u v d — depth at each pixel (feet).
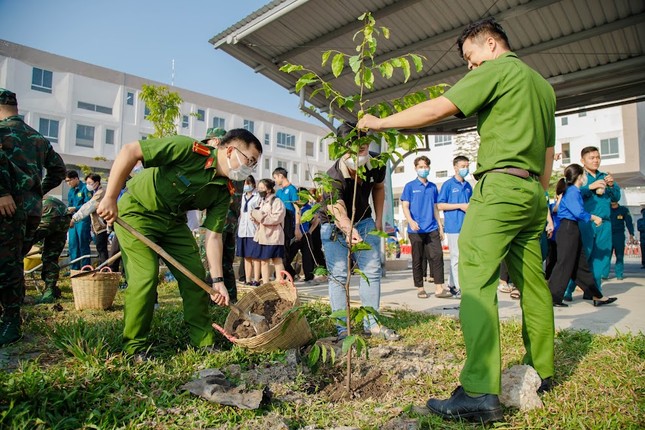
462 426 6.84
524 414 7.09
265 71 29.96
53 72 92.99
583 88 27.58
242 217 24.34
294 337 10.30
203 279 10.76
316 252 27.99
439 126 35.32
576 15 22.62
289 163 138.62
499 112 7.50
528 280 8.10
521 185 7.34
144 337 9.86
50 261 18.39
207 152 9.75
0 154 10.78
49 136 92.63
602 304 17.60
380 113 8.52
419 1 22.88
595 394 7.83
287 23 25.53
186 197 9.96
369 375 9.26
